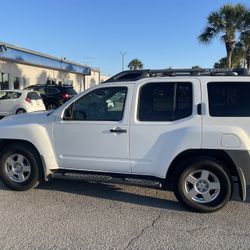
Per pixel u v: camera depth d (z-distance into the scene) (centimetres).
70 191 657
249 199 621
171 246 446
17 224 507
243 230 494
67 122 612
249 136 539
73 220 524
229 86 549
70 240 461
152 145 570
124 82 591
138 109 580
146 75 589
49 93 2445
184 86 564
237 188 681
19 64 3403
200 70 577
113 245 448
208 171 553
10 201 601
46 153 624
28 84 3591
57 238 466
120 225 509
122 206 586
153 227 503
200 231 490
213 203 554
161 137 564
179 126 558
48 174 628
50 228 495
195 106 554
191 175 559
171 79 571
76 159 612
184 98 562
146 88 579
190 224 514
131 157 582
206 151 552
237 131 536
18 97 1962
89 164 606
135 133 576
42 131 625
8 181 650
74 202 601
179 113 563
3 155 646
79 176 613
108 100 597
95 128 596
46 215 542
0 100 1972
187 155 562
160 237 471
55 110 628
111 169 596
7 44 2881
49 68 4059
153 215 548
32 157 633
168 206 588
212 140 540
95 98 604
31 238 464
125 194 645
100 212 557
